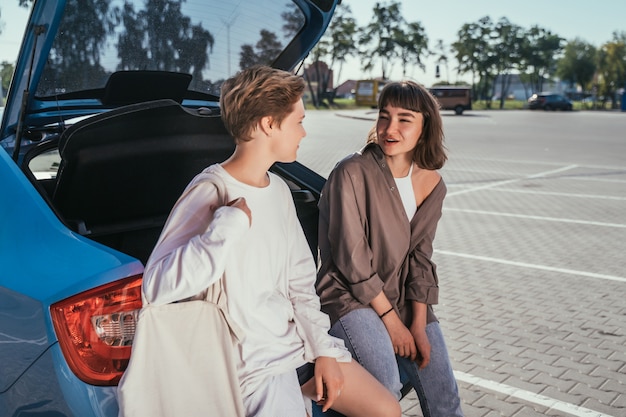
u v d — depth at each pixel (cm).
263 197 202
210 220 193
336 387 222
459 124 4250
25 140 279
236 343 199
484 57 10188
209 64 318
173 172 268
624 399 407
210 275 178
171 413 184
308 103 7500
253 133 197
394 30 9150
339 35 7781
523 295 609
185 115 248
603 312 563
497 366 452
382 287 271
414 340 282
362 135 2903
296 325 218
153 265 183
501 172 1606
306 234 300
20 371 201
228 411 190
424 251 286
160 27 292
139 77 296
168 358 184
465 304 582
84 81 285
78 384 188
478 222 962
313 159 1814
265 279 202
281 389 202
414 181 282
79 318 188
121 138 240
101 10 263
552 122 4525
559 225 937
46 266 202
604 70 9856
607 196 1212
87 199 257
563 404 400
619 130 3494
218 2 296
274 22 312
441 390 284
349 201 265
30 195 220
